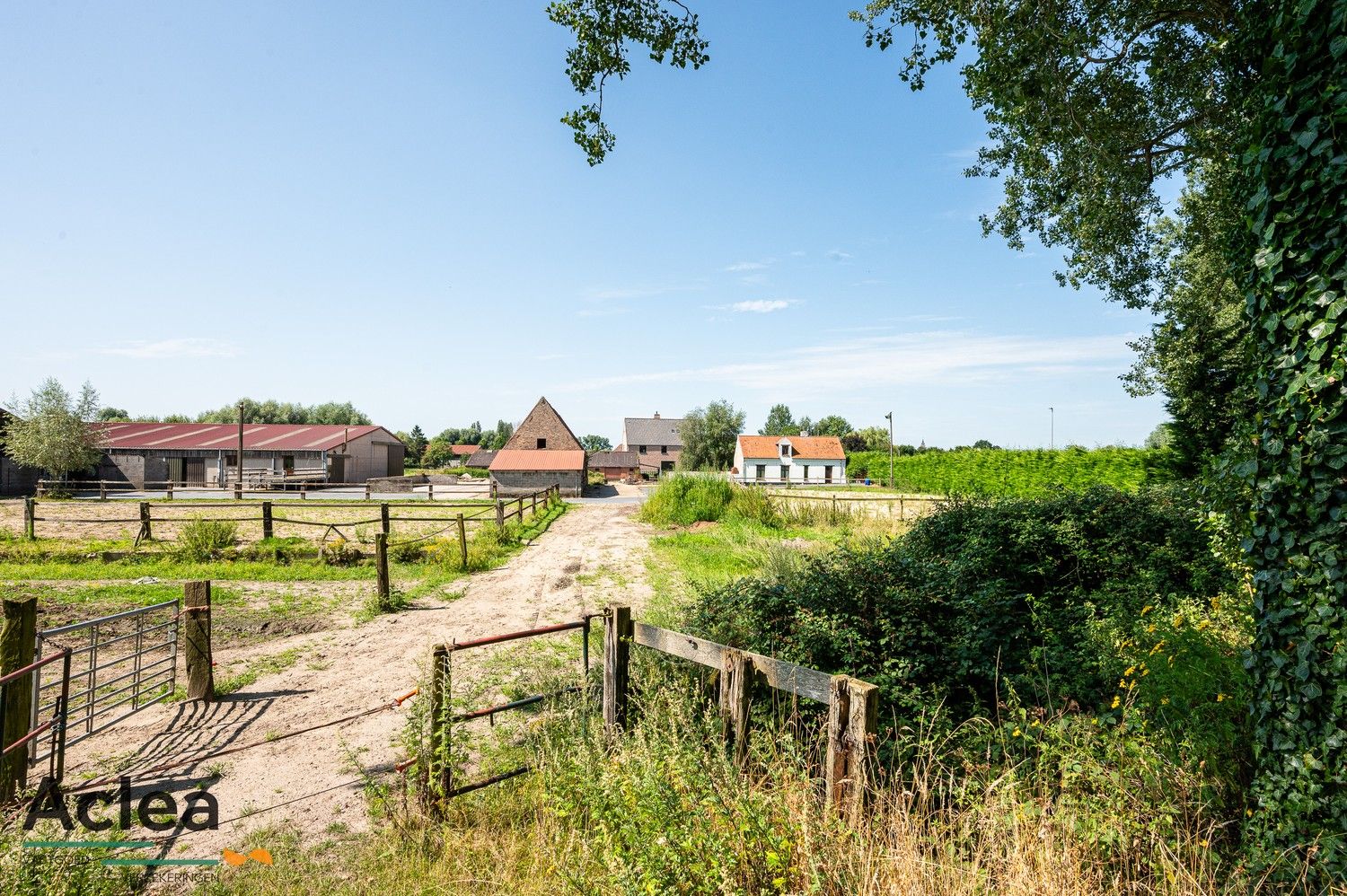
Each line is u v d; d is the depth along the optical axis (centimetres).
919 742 375
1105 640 524
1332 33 271
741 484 2450
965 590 622
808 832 281
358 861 370
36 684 451
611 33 796
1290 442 290
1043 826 288
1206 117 904
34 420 3506
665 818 294
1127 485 2486
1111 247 1165
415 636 875
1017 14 847
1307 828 272
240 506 2716
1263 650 307
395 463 5562
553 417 4841
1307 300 277
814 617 512
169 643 651
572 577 1290
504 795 424
